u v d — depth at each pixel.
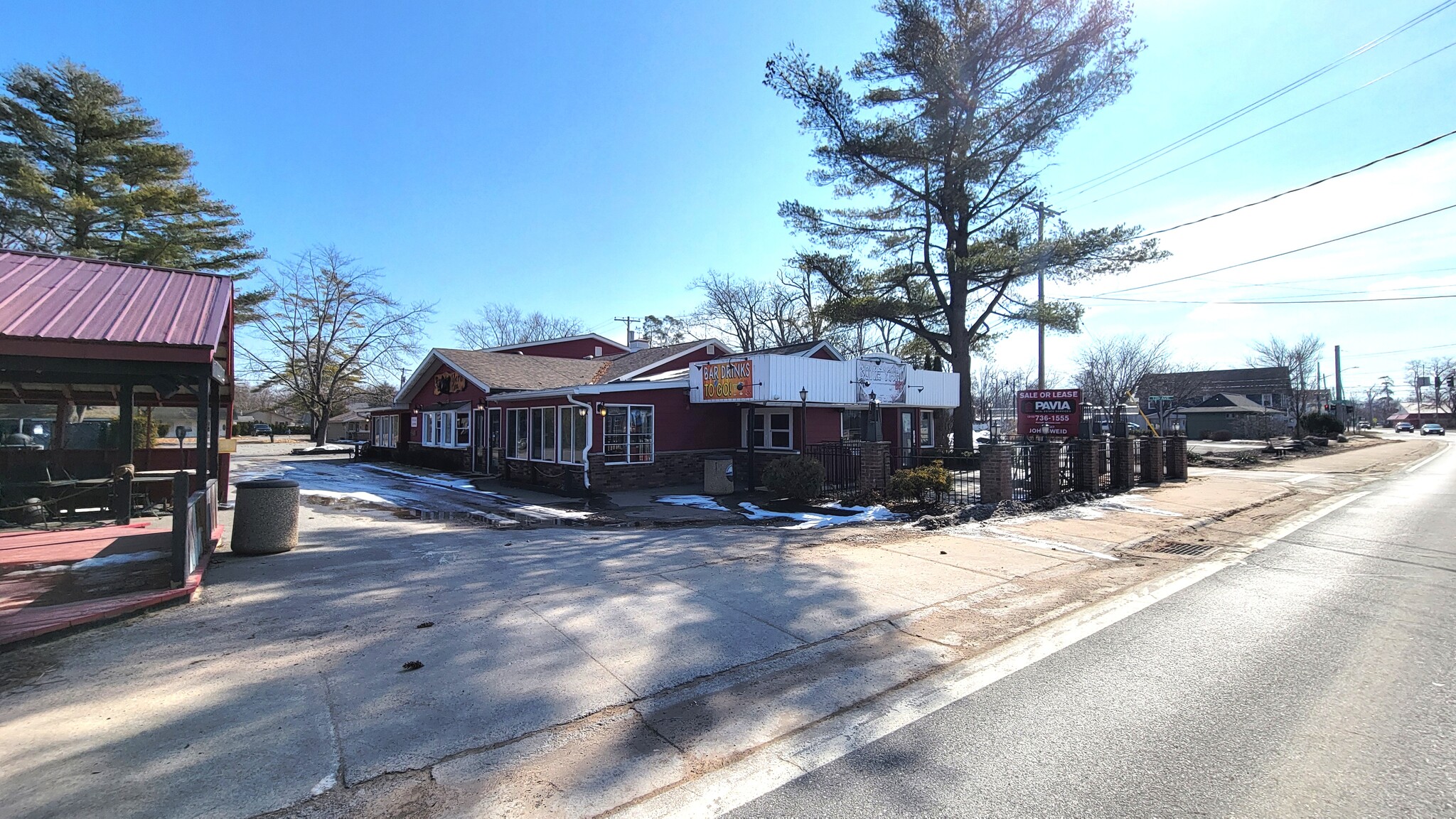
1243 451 31.02
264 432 63.59
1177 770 3.18
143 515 10.68
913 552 8.33
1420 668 4.46
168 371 5.93
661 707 3.92
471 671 4.35
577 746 3.45
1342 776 3.10
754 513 11.78
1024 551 8.52
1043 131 19.80
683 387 16.58
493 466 20.02
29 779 2.99
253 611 5.55
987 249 22.80
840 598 6.22
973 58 19.70
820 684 4.30
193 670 4.29
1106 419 33.41
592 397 15.12
